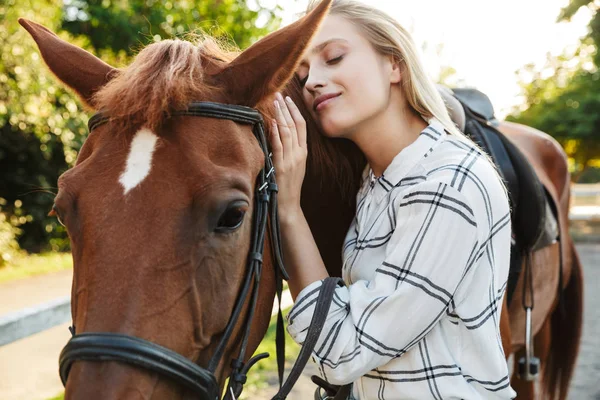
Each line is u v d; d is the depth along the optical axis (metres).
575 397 3.65
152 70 1.07
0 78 7.17
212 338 1.03
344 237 1.60
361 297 1.16
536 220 2.06
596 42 14.81
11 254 7.41
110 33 11.48
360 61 1.29
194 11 11.30
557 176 2.87
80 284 0.96
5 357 3.67
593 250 11.53
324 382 1.48
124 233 0.93
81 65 1.26
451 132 1.30
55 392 3.07
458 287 1.14
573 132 15.71
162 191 0.96
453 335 1.18
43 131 8.29
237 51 1.41
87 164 1.01
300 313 1.18
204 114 1.05
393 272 1.15
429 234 1.12
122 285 0.91
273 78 1.15
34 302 5.00
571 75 18.17
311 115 1.46
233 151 1.04
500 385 1.16
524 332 2.30
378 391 1.23
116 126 1.04
